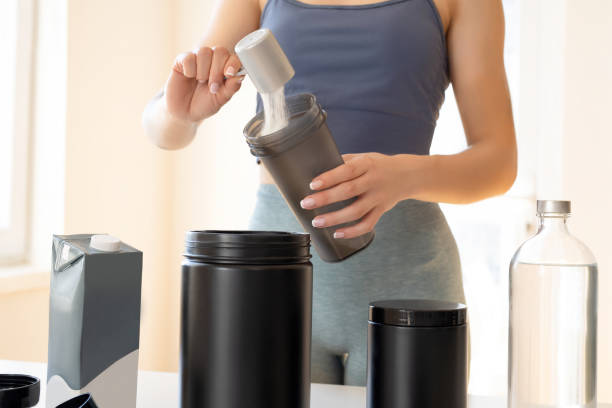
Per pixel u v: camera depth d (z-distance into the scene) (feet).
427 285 3.03
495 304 7.50
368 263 3.01
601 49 6.92
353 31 3.05
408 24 3.03
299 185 2.09
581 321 1.90
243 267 1.66
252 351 1.66
